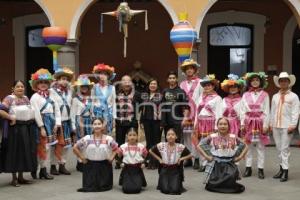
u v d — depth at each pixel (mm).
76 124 8188
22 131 7242
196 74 8703
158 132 8586
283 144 7703
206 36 14508
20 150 7203
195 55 11055
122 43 14594
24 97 7375
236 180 7078
